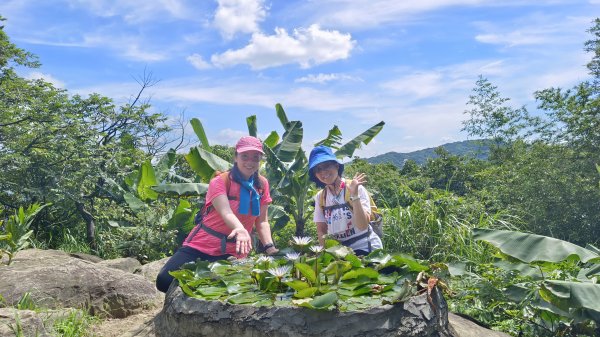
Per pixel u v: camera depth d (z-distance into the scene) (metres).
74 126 14.93
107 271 5.67
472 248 8.21
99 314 5.36
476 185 19.33
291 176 9.89
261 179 4.45
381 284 3.14
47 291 5.28
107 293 5.47
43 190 13.87
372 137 10.73
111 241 11.77
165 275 4.23
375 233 4.65
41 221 14.68
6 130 14.16
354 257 3.28
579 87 15.98
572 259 4.35
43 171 14.08
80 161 14.28
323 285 3.02
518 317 5.20
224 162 9.46
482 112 28.52
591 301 4.18
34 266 5.82
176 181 11.85
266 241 4.43
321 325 2.65
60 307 5.23
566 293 4.23
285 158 10.17
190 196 9.84
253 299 2.92
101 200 14.28
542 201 11.85
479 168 26.06
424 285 3.04
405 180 15.41
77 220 15.05
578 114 13.29
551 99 16.55
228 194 4.23
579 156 12.88
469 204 10.43
